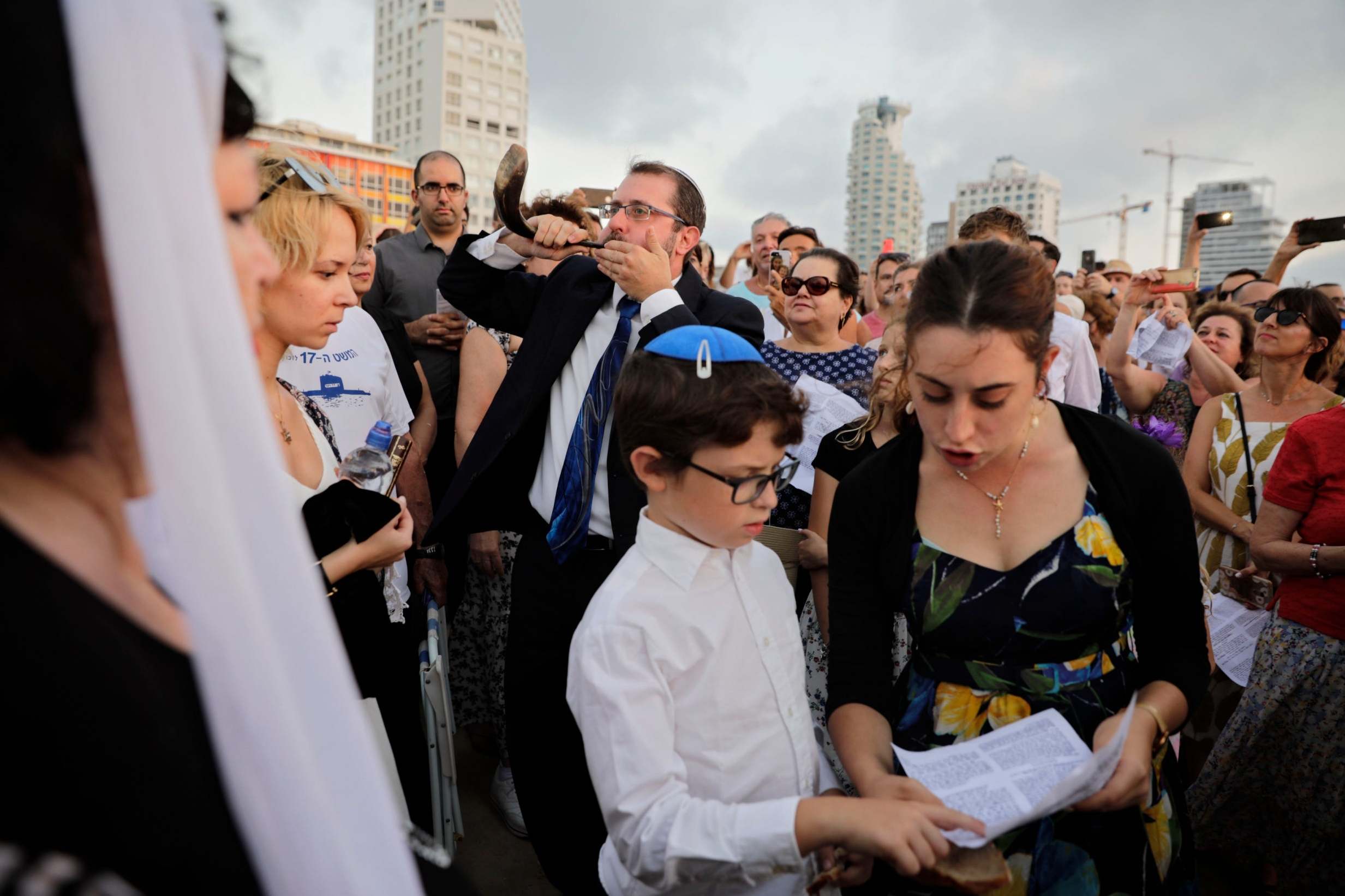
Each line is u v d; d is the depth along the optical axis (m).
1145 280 4.35
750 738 1.41
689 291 2.56
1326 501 2.38
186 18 0.62
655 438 1.40
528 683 2.28
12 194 0.48
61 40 0.51
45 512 0.55
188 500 0.59
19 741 0.45
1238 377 4.29
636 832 1.24
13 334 0.48
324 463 1.90
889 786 1.29
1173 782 1.52
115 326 0.58
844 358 3.27
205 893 0.51
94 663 0.49
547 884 2.61
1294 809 2.44
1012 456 1.46
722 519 1.40
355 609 1.65
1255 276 6.50
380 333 2.93
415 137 131.62
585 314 2.39
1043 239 4.20
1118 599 1.43
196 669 0.61
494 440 2.35
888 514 1.56
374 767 0.70
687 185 2.54
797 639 1.57
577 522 2.17
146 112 0.56
